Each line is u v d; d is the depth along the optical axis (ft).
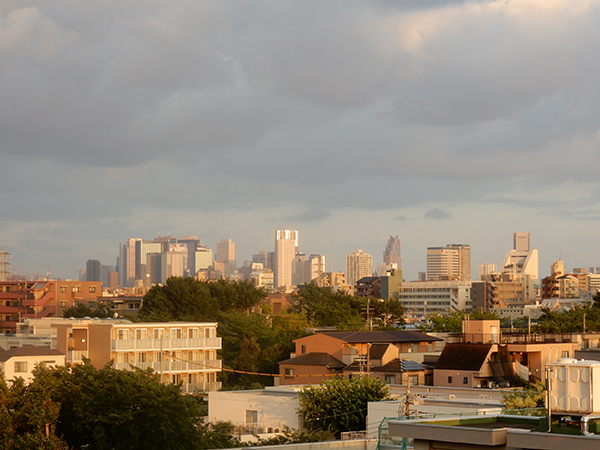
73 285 634.43
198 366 346.33
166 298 475.72
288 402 198.08
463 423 62.08
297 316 517.14
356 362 295.69
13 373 284.20
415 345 319.88
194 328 351.87
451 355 264.93
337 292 563.89
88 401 175.22
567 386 51.98
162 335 339.77
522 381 252.83
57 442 157.69
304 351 325.21
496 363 259.19
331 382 198.18
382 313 529.86
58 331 322.34
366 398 190.39
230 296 515.09
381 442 102.17
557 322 427.33
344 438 169.17
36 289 609.83
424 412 152.76
